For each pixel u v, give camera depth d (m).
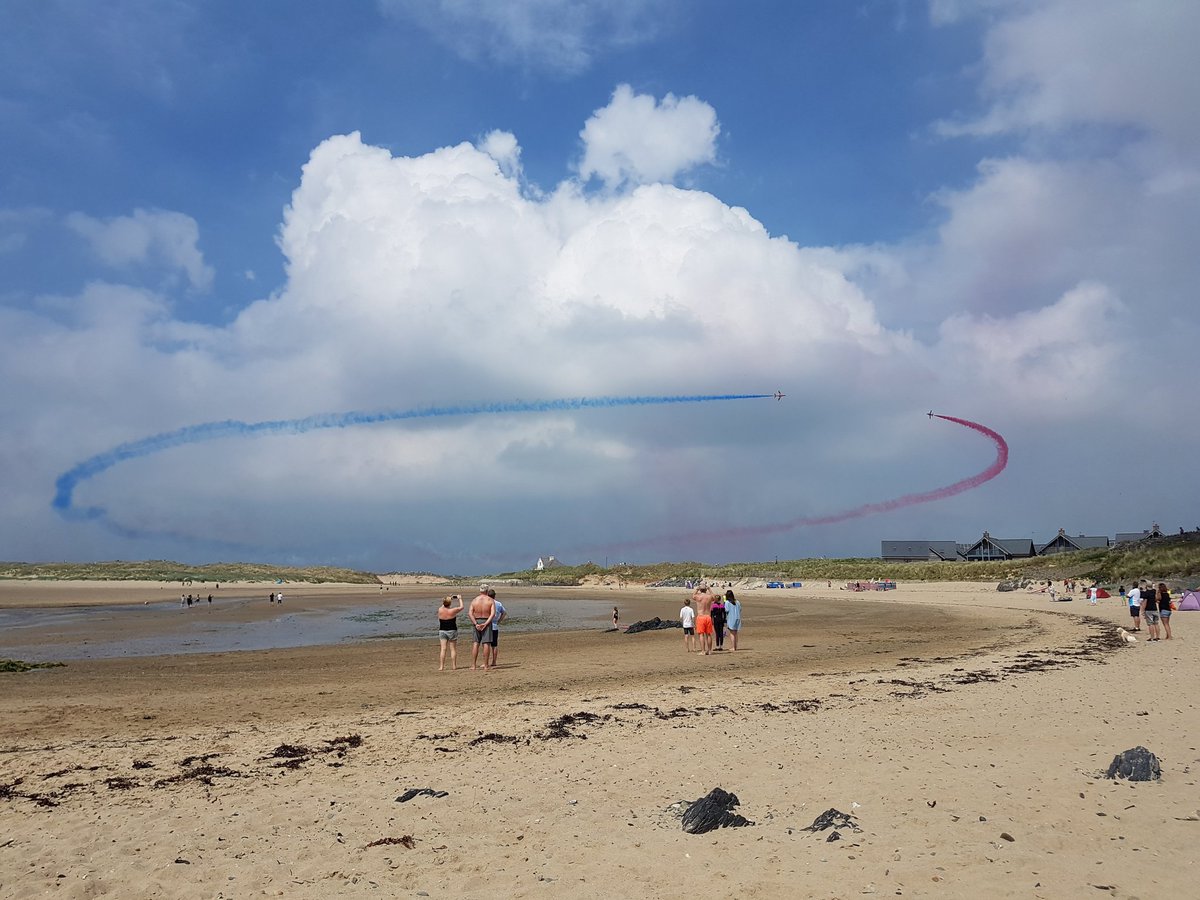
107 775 12.41
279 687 22.77
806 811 9.48
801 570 122.50
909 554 128.12
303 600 94.75
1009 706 16.36
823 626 44.81
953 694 18.36
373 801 10.66
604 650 32.75
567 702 18.72
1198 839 7.94
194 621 57.66
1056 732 13.49
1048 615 46.53
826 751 12.69
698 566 148.88
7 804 10.84
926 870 7.30
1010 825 8.52
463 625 52.75
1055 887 6.81
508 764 12.59
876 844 8.08
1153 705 15.95
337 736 15.17
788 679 22.22
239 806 10.55
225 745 14.53
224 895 7.51
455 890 7.46
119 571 168.62
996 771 10.93
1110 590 63.97
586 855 8.28
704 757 12.58
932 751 12.40
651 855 8.18
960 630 39.28
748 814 9.48
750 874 7.46
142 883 7.83
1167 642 28.39
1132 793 9.64
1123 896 6.59
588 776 11.65
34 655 34.06
